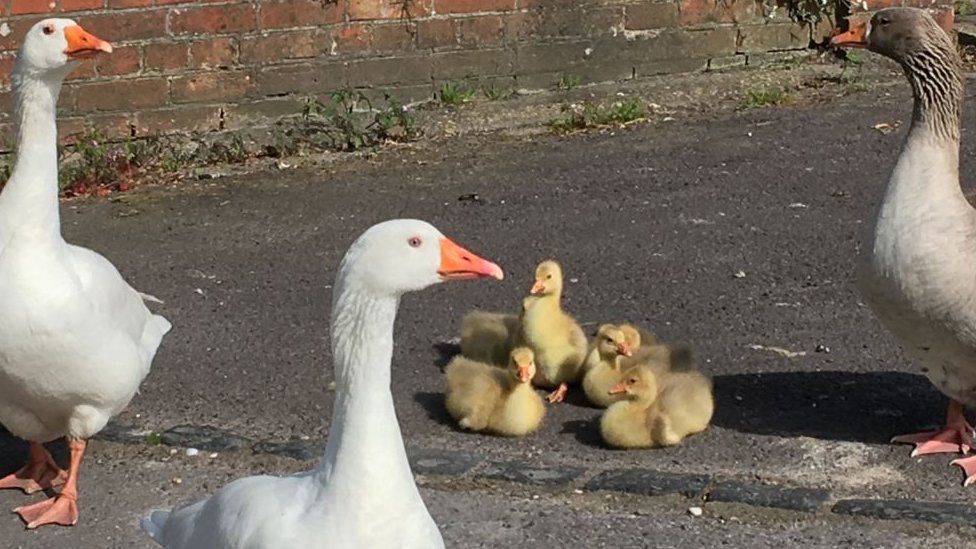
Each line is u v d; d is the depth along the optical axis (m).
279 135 4.47
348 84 4.64
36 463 2.68
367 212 3.96
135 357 2.54
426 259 1.92
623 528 2.43
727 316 3.26
